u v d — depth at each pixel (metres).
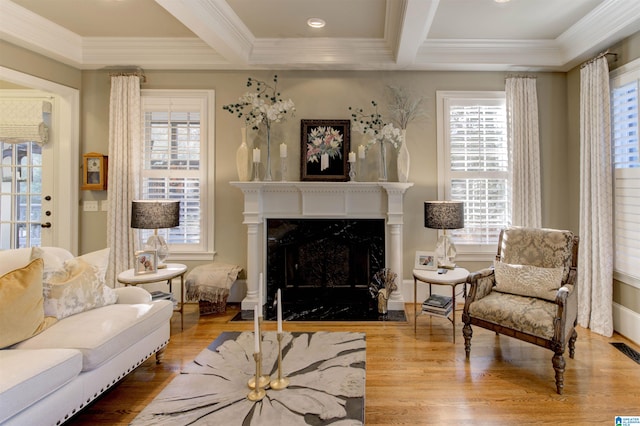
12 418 1.44
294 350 2.14
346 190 3.78
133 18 3.22
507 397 2.13
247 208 3.71
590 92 3.25
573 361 2.57
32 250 2.23
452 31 3.38
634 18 2.71
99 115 3.93
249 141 3.91
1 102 3.90
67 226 3.85
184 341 2.95
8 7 2.97
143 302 2.52
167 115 3.92
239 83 3.91
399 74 3.89
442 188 3.88
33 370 1.53
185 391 1.67
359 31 3.41
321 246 3.98
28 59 3.38
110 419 1.94
